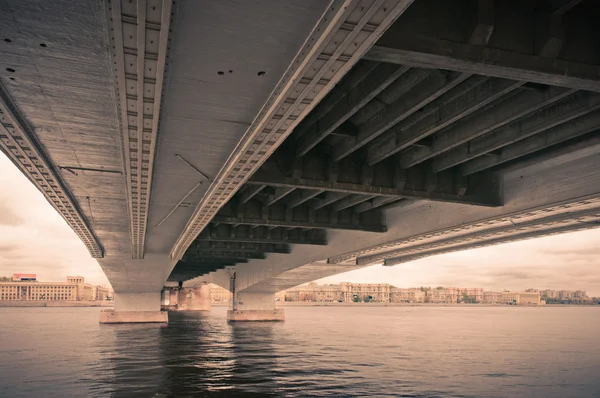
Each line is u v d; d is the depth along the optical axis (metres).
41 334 57.50
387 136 20.66
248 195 29.50
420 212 31.50
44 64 10.60
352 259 46.47
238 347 41.62
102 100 12.39
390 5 7.91
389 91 16.33
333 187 22.59
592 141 19.56
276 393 22.00
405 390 23.09
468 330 73.25
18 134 14.77
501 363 33.81
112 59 9.99
